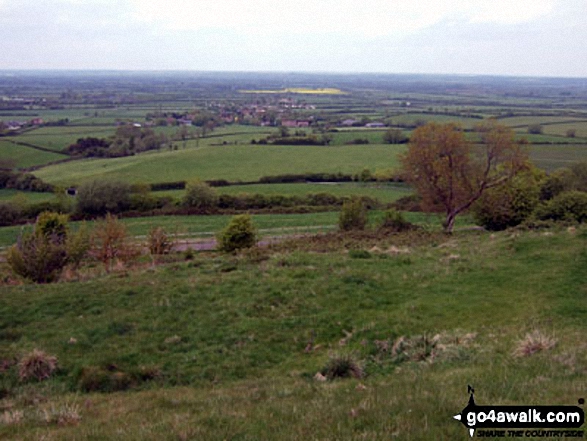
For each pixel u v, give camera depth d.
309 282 21.02
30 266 27.55
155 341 16.59
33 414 11.12
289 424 8.88
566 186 55.25
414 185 45.41
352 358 13.81
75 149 130.62
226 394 12.07
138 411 11.02
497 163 43.38
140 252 41.47
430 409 8.63
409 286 20.30
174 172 100.12
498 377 10.51
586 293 17.47
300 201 76.44
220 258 28.95
